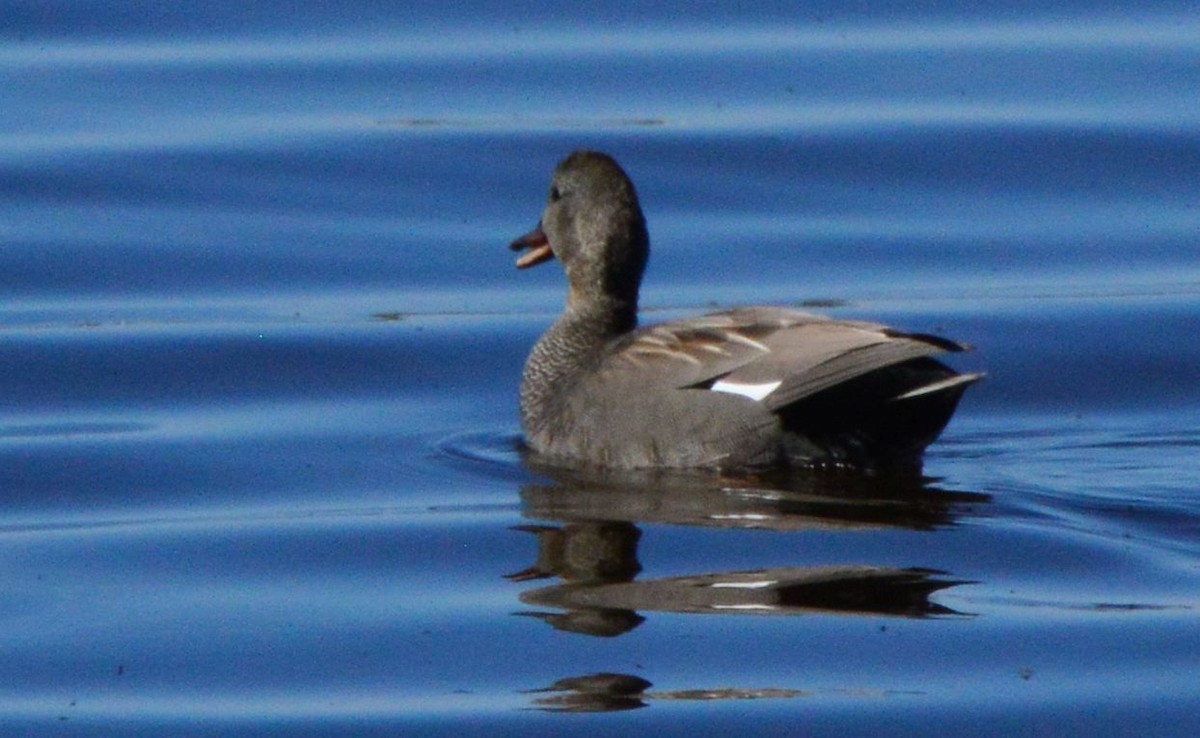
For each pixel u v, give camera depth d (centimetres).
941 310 1866
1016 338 1788
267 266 2008
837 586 1199
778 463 1388
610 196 1529
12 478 1463
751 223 2103
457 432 1560
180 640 1164
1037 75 2403
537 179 2186
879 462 1394
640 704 1062
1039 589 1195
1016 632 1134
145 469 1480
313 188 2166
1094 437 1521
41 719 1066
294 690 1098
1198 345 1759
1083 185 2169
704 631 1139
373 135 2270
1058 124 2278
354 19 2597
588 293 1537
